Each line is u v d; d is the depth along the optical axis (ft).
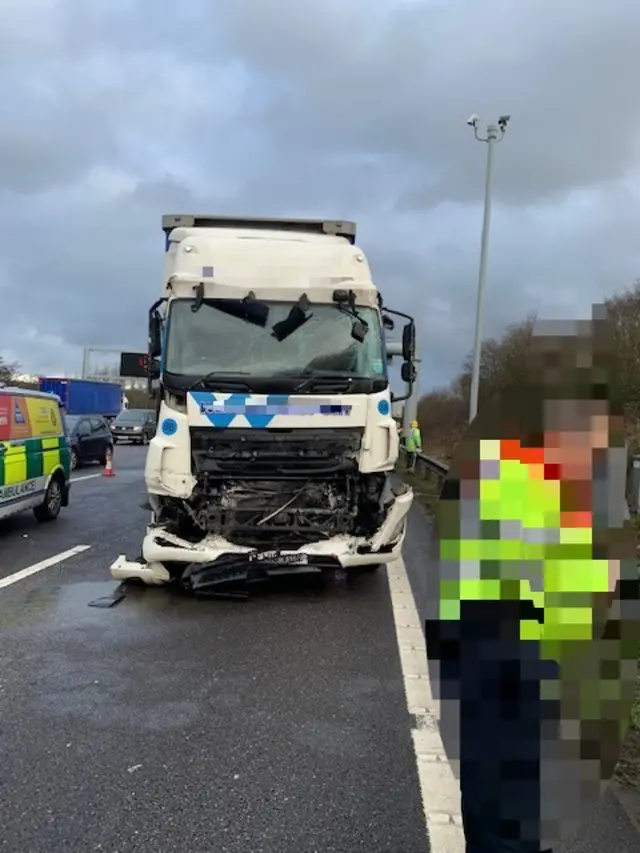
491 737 7.38
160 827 11.14
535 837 7.32
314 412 24.85
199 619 22.58
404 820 11.39
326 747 13.93
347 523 25.22
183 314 25.79
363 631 21.49
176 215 33.99
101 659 18.83
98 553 32.45
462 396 127.65
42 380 135.23
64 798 11.96
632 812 11.55
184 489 24.50
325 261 26.40
